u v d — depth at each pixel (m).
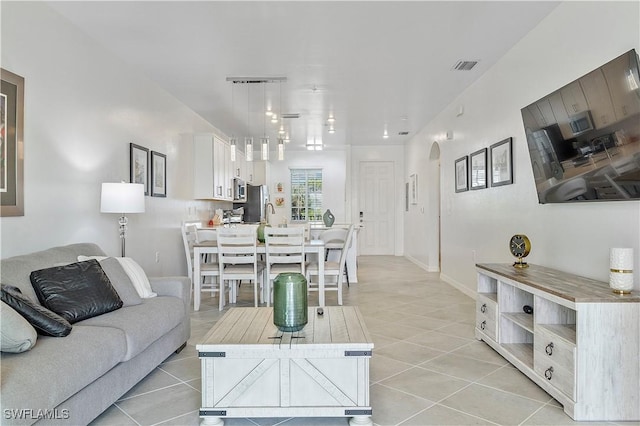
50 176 2.92
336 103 5.61
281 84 4.73
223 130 7.50
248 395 2.05
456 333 3.55
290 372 2.05
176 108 5.39
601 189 2.43
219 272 4.44
